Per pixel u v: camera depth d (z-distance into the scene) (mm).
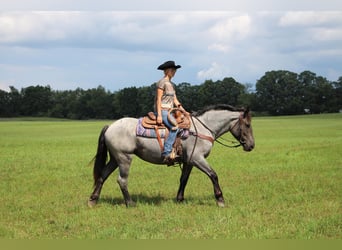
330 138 32125
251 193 11500
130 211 9633
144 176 14695
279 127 53875
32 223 8688
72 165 17891
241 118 10555
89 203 10180
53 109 150875
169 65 10094
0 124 76750
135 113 136500
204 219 8836
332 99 132250
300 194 11102
